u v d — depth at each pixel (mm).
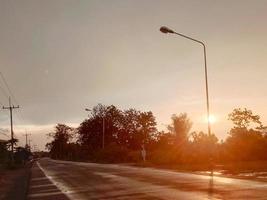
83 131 139875
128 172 43781
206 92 40188
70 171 51969
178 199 18781
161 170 45094
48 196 23750
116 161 92812
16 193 27891
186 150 62500
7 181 42656
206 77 40188
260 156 61781
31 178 42531
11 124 90875
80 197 22234
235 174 33500
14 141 91312
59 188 28594
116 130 137125
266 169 39000
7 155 101062
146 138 133625
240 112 78812
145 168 52219
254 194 19406
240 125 78562
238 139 62281
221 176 32219
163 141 99625
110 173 43250
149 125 135500
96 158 106562
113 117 138875
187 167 48031
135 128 136875
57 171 54062
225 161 58812
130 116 138250
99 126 137000
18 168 79062
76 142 166500
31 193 26438
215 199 18125
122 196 21391
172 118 84000
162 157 65938
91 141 137750
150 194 21500
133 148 134625
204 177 32125
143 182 29609
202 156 60219
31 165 93938
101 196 22062
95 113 140000
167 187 24875
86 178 37188
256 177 29469
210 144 40906
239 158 60844
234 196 18906
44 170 59938
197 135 63375
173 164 58625
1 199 25094
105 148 101188
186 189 23141
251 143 61625
